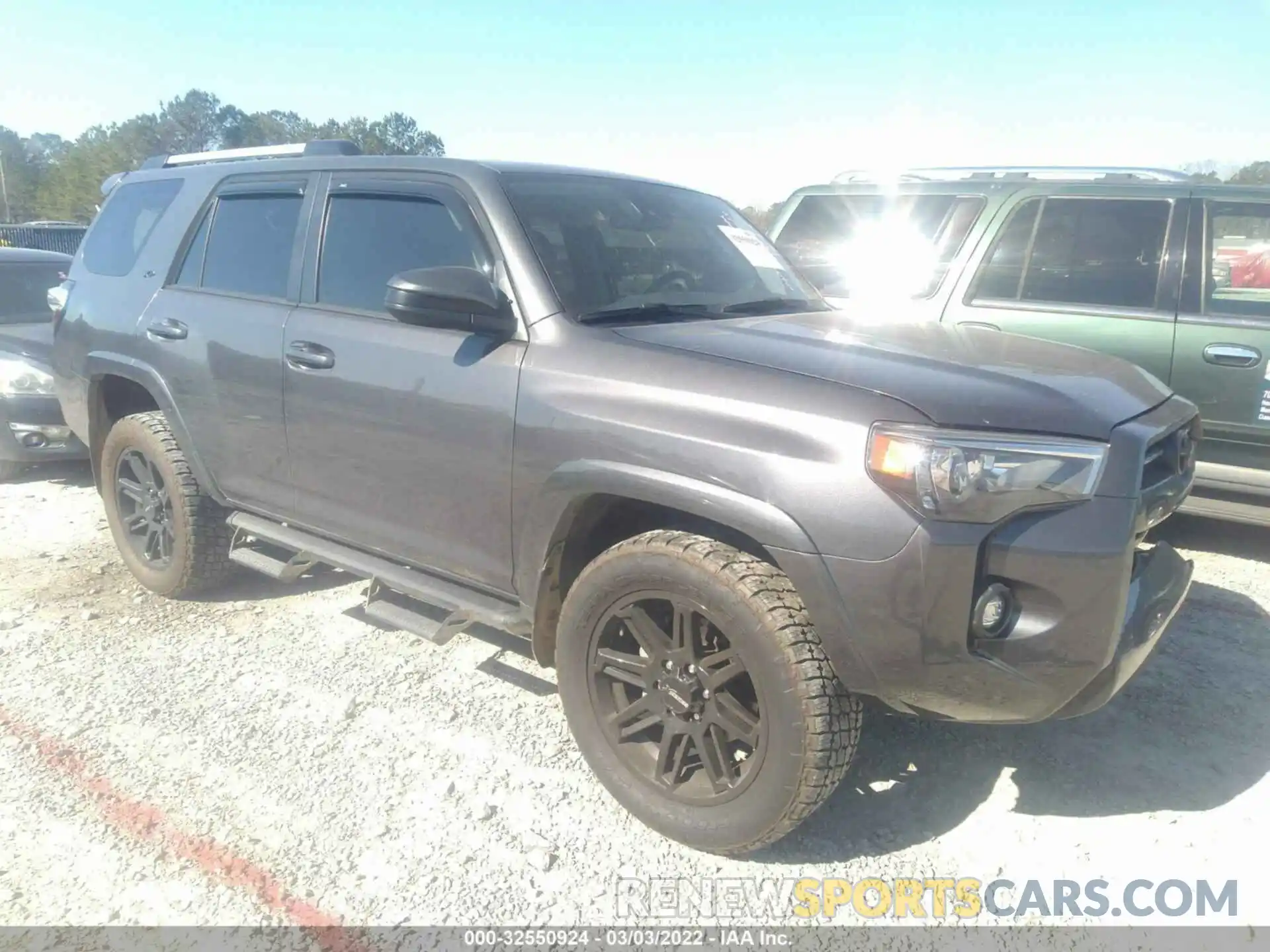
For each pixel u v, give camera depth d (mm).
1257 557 5082
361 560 3600
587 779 3096
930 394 2430
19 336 6668
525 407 2900
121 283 4574
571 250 3184
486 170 3346
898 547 2299
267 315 3768
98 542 5395
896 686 2404
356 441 3428
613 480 2680
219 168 4344
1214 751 3270
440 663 3871
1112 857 2748
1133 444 2445
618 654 2832
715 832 2656
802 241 6254
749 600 2477
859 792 3043
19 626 4223
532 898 2576
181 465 4285
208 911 2514
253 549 4312
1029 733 3383
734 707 2605
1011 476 2297
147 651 3979
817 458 2387
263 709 3506
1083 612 2334
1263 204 4789
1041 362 2852
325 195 3746
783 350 2734
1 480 6746
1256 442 4758
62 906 2525
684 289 3367
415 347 3227
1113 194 5133
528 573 3002
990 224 5453
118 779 3068
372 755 3217
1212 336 4797
